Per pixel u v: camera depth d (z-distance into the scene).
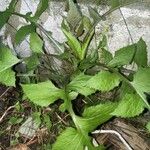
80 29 0.56
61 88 0.54
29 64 0.54
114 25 0.56
